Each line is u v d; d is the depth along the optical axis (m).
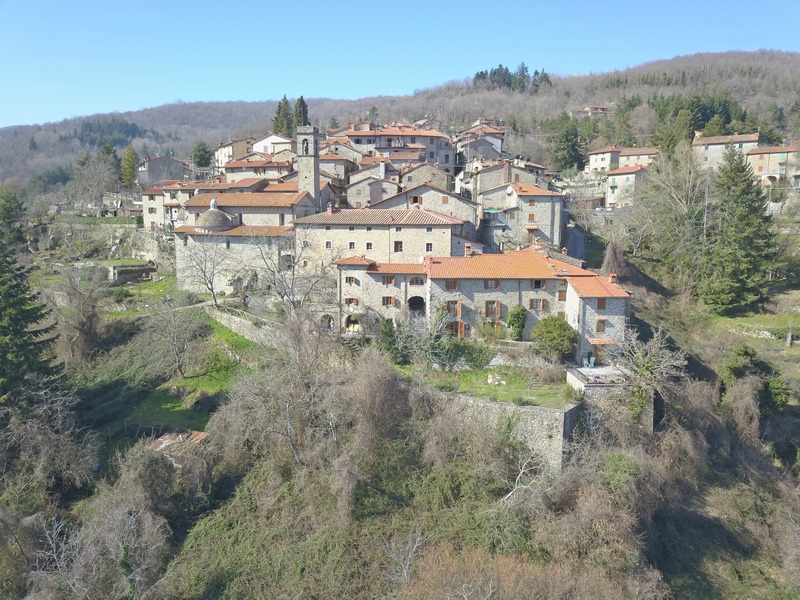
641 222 80.19
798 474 49.84
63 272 73.06
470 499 41.44
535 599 33.88
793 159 104.38
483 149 113.31
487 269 56.94
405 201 74.62
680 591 37.88
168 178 125.69
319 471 42.97
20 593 36.09
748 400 50.69
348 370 50.19
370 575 37.19
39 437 43.34
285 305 56.47
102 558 35.38
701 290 68.62
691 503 44.03
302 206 76.38
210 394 53.91
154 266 85.88
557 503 39.84
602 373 47.94
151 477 41.41
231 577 37.28
